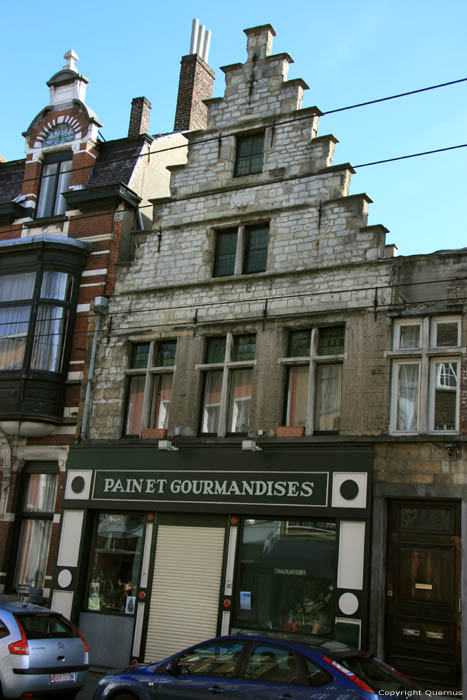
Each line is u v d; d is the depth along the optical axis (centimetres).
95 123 2083
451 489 1327
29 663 1114
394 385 1446
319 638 996
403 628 1328
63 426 1823
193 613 1519
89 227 1958
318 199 1620
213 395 1658
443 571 1323
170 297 1756
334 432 1489
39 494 1842
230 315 1655
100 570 1667
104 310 1841
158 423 1716
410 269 1472
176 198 1820
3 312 1922
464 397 1368
